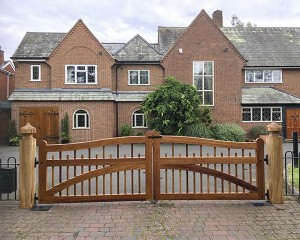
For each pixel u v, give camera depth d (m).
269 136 6.05
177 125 19.59
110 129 20.77
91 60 21.42
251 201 6.05
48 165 5.87
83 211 5.52
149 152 5.95
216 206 5.75
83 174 5.88
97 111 20.72
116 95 21.94
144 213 5.39
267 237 4.45
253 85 24.27
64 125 20.12
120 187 7.54
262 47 25.62
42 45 22.17
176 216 5.25
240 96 22.67
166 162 5.95
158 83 22.64
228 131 19.97
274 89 23.81
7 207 5.77
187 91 20.16
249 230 4.69
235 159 5.99
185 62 22.62
